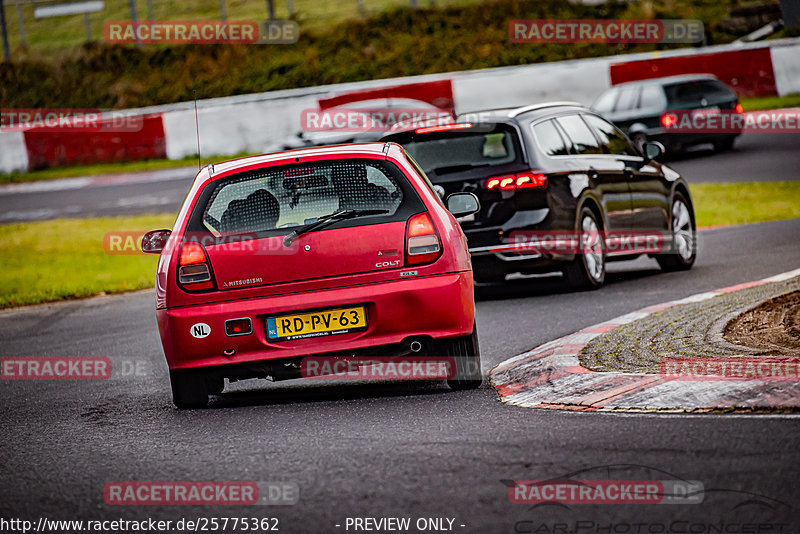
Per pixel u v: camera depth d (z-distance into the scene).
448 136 40.81
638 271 47.06
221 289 24.47
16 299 52.56
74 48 152.00
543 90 111.75
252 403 25.81
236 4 161.88
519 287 44.56
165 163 111.00
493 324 35.25
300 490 17.25
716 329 27.98
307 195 25.23
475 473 17.38
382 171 25.33
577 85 112.06
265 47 143.62
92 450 21.77
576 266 40.66
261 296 24.41
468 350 24.81
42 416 26.42
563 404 22.19
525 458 18.05
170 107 120.69
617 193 42.88
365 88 111.62
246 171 25.44
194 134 112.38
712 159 89.31
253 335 24.30
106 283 56.00
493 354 29.59
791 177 76.75
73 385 30.92
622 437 18.88
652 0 145.62
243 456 19.97
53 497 18.20
